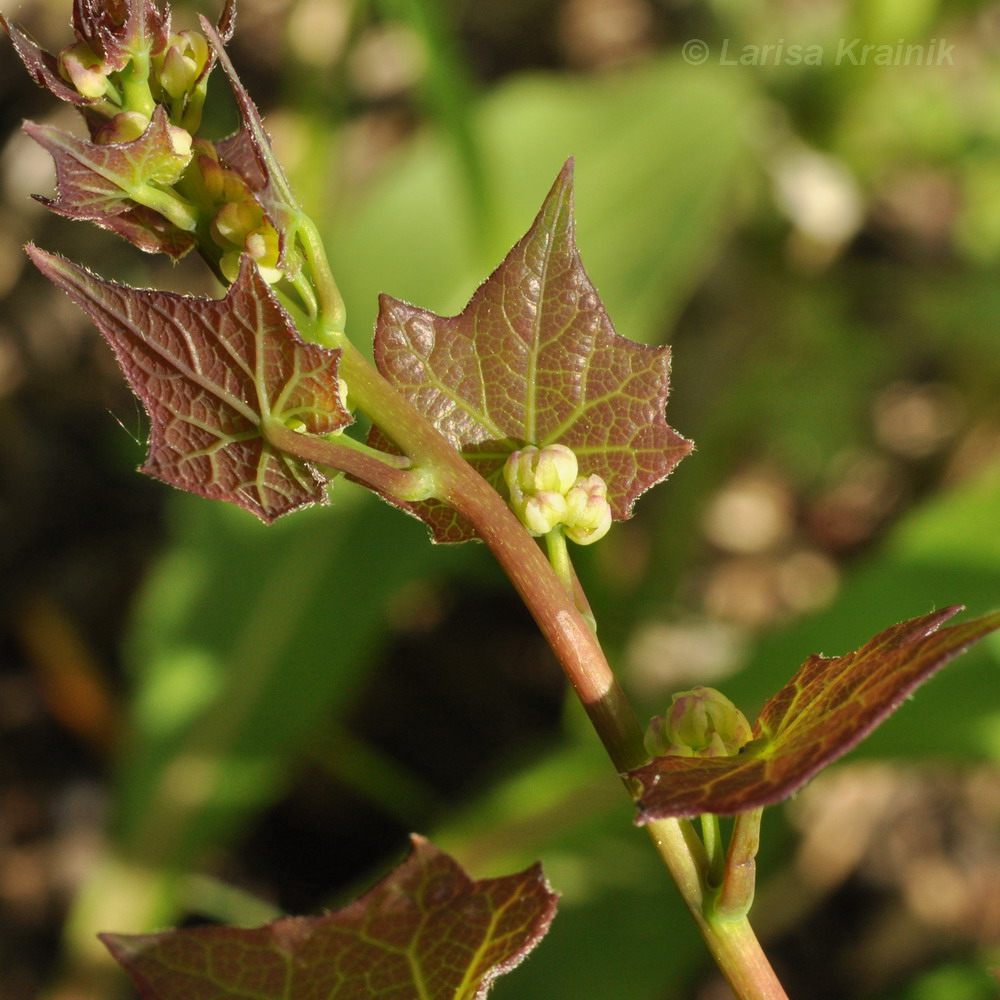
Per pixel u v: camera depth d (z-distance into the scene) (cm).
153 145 20
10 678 51
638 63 66
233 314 20
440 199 47
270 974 21
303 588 44
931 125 54
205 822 42
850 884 49
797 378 53
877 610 37
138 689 44
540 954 38
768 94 55
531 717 52
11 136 59
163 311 20
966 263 58
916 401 59
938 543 38
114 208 21
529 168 47
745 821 20
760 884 42
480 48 68
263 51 62
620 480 21
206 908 45
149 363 20
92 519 54
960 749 33
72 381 56
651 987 37
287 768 45
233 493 21
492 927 21
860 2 51
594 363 21
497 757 51
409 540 45
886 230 62
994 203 57
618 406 21
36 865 48
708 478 52
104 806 49
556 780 40
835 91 53
